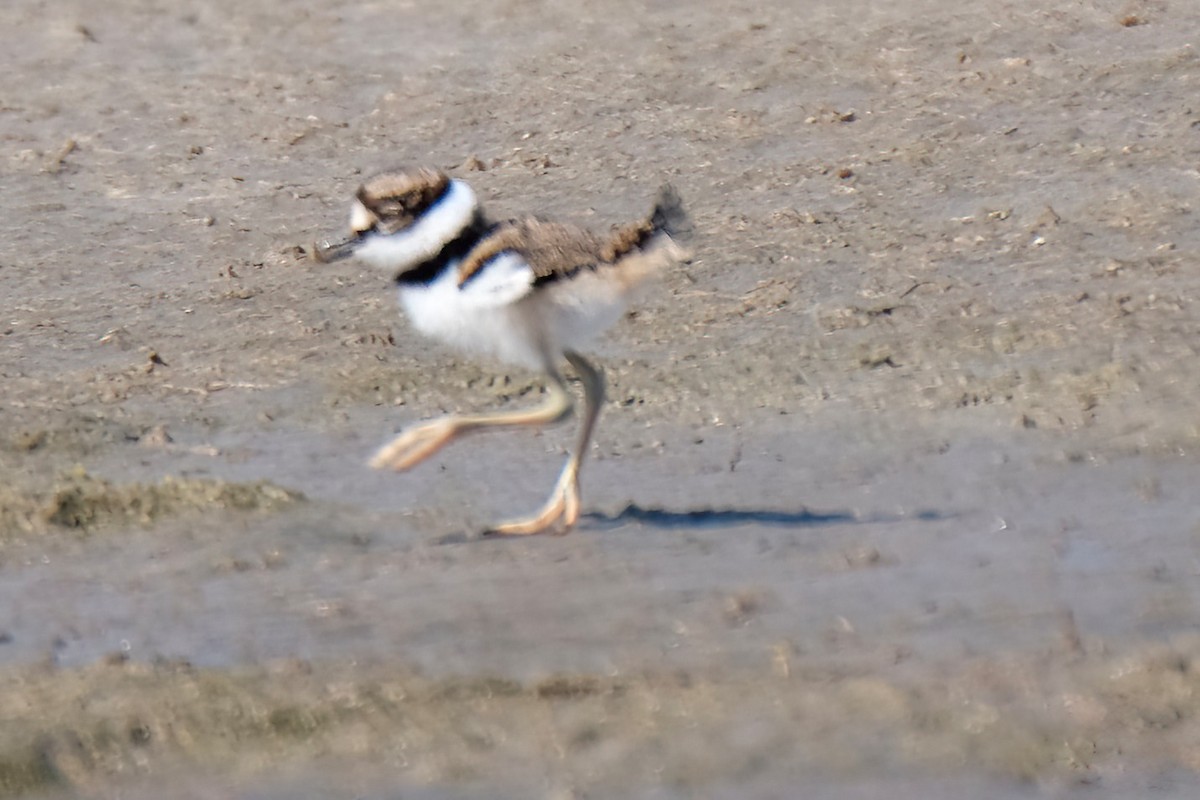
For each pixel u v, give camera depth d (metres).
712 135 16.23
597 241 9.20
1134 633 8.23
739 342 12.64
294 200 15.52
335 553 9.49
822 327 12.79
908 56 17.53
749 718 7.70
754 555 9.23
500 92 17.39
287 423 11.68
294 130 16.86
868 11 18.70
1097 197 14.49
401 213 9.06
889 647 8.17
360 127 16.89
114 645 8.45
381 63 18.17
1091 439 10.86
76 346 12.98
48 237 14.97
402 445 9.52
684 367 12.32
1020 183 14.88
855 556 9.17
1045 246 13.78
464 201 9.09
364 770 7.53
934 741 7.56
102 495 10.20
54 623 8.71
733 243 14.20
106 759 7.64
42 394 12.15
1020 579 8.85
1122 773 7.37
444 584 8.99
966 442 10.97
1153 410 11.16
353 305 13.53
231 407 11.94
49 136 16.89
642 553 9.32
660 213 9.44
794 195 15.01
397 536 9.77
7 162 16.38
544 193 15.30
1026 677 7.91
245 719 7.79
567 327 9.19
